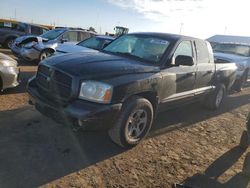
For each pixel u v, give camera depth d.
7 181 3.34
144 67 4.65
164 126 5.92
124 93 4.10
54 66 4.26
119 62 4.64
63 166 3.83
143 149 4.66
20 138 4.44
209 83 6.75
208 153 4.86
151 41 5.51
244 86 13.20
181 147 4.96
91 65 4.27
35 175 3.54
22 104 6.02
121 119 4.21
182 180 3.88
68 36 13.25
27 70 10.41
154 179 3.82
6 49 17.22
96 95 3.93
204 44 6.45
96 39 10.55
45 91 4.39
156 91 4.71
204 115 7.13
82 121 3.82
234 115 7.53
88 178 3.64
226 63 7.68
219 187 3.82
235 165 4.51
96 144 4.60
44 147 4.27
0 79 6.38
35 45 12.04
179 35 5.80
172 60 5.17
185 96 5.68
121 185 3.58
